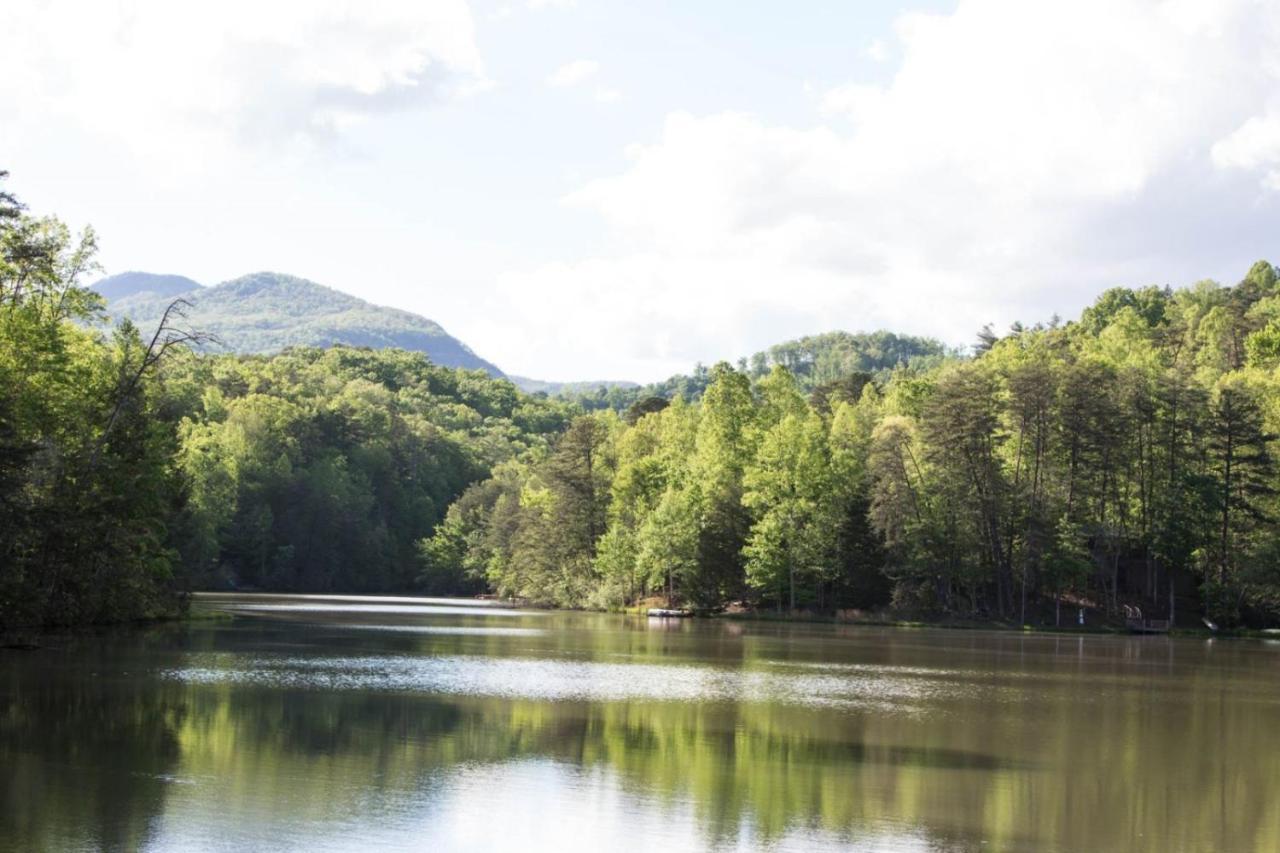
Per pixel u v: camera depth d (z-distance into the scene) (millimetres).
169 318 75188
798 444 119625
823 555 118000
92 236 69125
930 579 113312
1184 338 176625
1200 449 114312
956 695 48969
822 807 27297
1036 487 113938
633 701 43844
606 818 25656
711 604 123625
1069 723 41500
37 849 21781
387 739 33812
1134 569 119688
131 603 76938
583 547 145000
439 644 70438
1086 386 114688
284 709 38625
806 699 45875
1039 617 112688
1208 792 30109
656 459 140500
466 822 24859
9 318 63344
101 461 70312
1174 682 57469
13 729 33250
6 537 59156
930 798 28531
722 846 23766
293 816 24719
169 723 35000
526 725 37250
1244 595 106250
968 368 120875
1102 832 25844
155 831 23203
